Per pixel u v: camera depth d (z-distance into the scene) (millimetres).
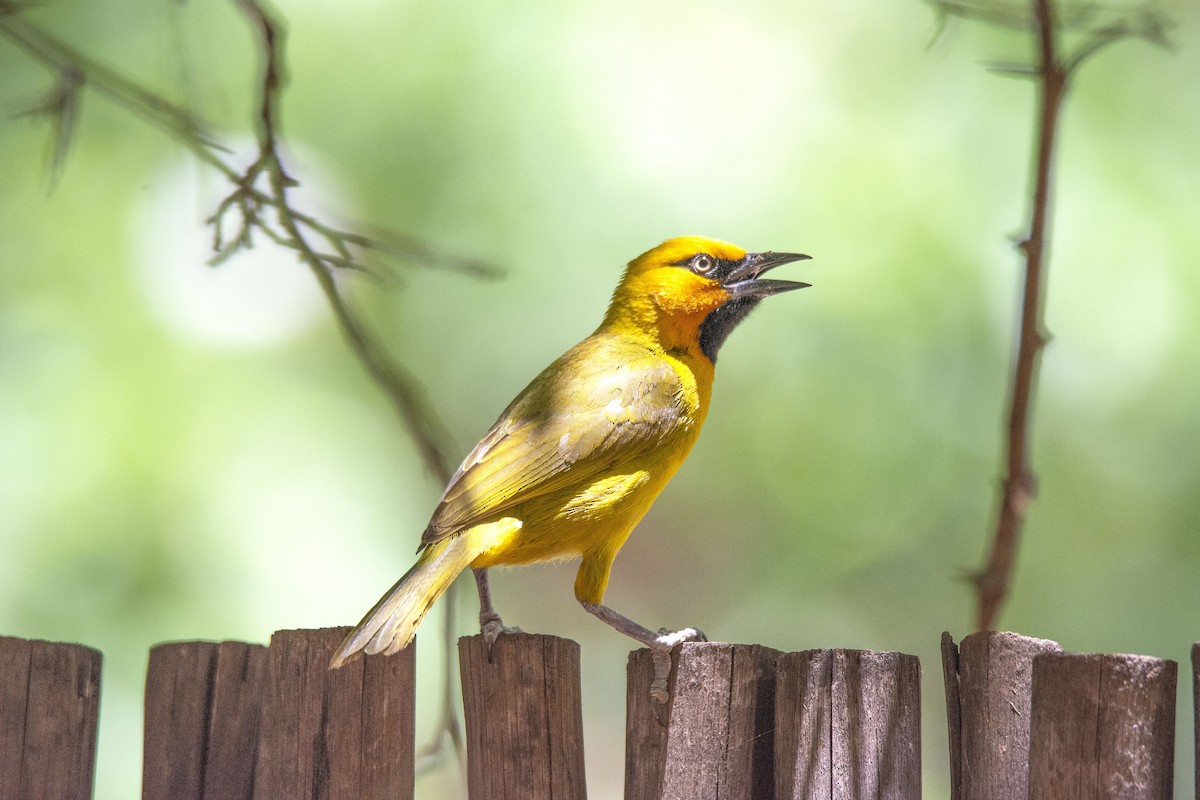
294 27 13867
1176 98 13234
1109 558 13734
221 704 7262
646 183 13297
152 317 13344
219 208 8258
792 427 13586
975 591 8398
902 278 13047
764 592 14570
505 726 6992
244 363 13430
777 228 13117
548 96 13570
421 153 13609
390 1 13891
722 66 13453
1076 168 13086
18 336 13047
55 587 11992
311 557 12789
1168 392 13047
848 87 13367
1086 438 13320
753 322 13500
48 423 12703
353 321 8883
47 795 7184
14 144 13539
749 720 6633
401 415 9023
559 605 16469
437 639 12586
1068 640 13750
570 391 8836
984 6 10625
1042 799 5926
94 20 13711
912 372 13289
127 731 11555
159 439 12891
